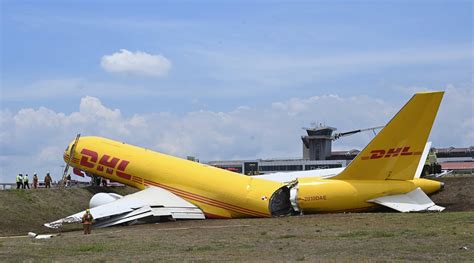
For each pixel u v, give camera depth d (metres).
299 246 21.52
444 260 17.41
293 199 35.66
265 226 30.11
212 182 39.81
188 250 21.14
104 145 46.19
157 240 24.88
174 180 41.47
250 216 38.59
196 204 40.06
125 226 36.75
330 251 19.89
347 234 24.70
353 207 35.50
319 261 17.55
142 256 19.66
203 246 22.17
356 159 35.78
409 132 35.25
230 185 39.12
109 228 35.69
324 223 29.84
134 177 43.62
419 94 34.84
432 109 34.78
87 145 46.72
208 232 28.11
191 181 40.69
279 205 38.22
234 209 38.81
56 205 46.12
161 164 42.59
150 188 42.28
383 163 35.66
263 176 44.16
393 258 17.98
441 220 28.42
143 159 43.56
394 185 35.47
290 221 31.94
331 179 36.16
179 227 32.69
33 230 37.97
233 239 24.53
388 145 35.56
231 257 18.92
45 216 43.44
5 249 22.36
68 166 49.44
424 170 58.09
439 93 34.50
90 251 21.44
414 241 21.75
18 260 19.09
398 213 33.00
